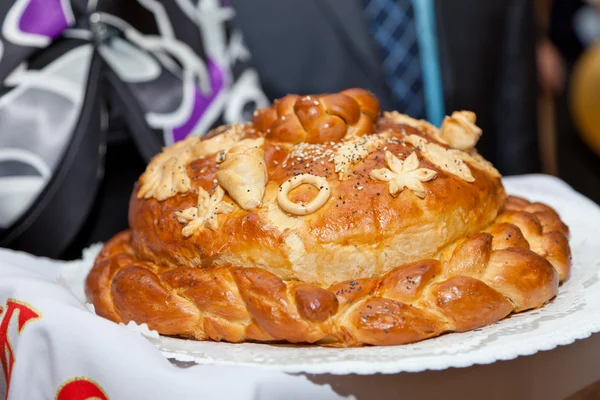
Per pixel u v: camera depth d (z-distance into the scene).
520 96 1.22
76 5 0.79
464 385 0.55
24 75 0.77
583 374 0.57
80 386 0.55
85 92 0.79
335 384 0.54
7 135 0.76
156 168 0.66
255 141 0.62
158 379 0.52
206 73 0.85
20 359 0.56
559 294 0.62
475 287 0.58
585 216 0.76
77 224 0.79
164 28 0.84
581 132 1.57
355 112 0.64
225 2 0.90
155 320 0.60
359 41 1.04
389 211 0.59
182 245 0.62
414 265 0.59
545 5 1.30
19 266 0.67
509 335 0.56
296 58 1.06
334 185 0.60
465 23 1.16
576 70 1.54
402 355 0.55
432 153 0.62
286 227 0.59
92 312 0.60
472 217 0.61
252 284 0.58
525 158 1.25
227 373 0.52
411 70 1.13
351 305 0.58
